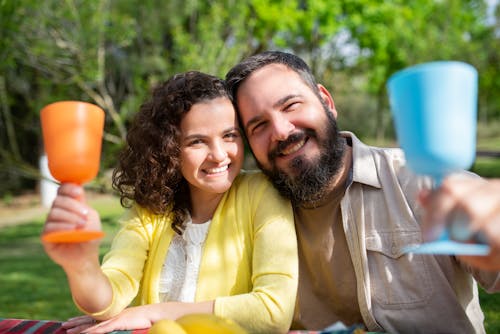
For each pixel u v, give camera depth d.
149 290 1.56
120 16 6.86
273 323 1.31
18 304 4.33
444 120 0.87
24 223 9.85
